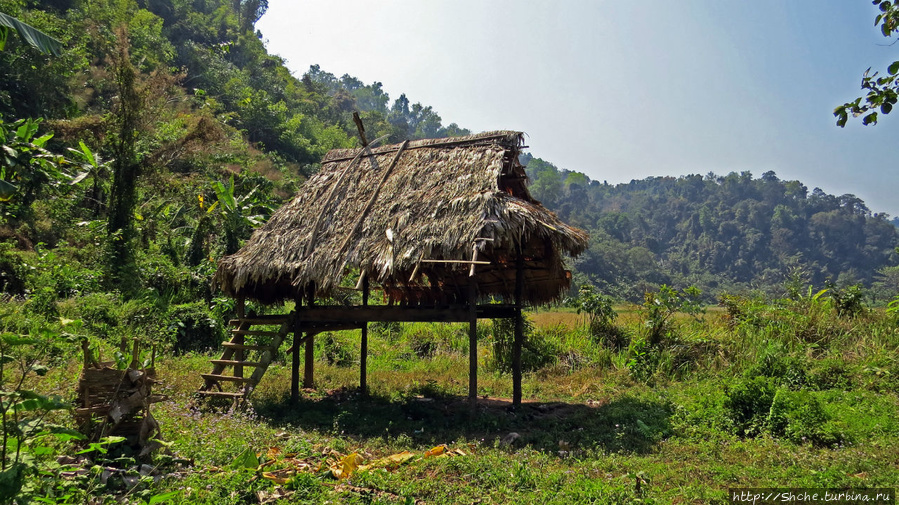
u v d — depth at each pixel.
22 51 22.45
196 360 11.42
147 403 5.81
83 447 5.51
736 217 105.75
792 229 101.25
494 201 8.21
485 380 12.13
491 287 11.96
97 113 23.55
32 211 16.73
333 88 137.12
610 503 5.05
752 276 91.94
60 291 12.65
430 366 13.78
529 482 5.64
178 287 14.85
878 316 12.95
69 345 9.41
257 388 10.28
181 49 50.44
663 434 7.55
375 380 11.75
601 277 74.44
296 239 9.80
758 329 13.19
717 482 5.72
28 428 4.40
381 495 5.18
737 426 7.65
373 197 9.66
